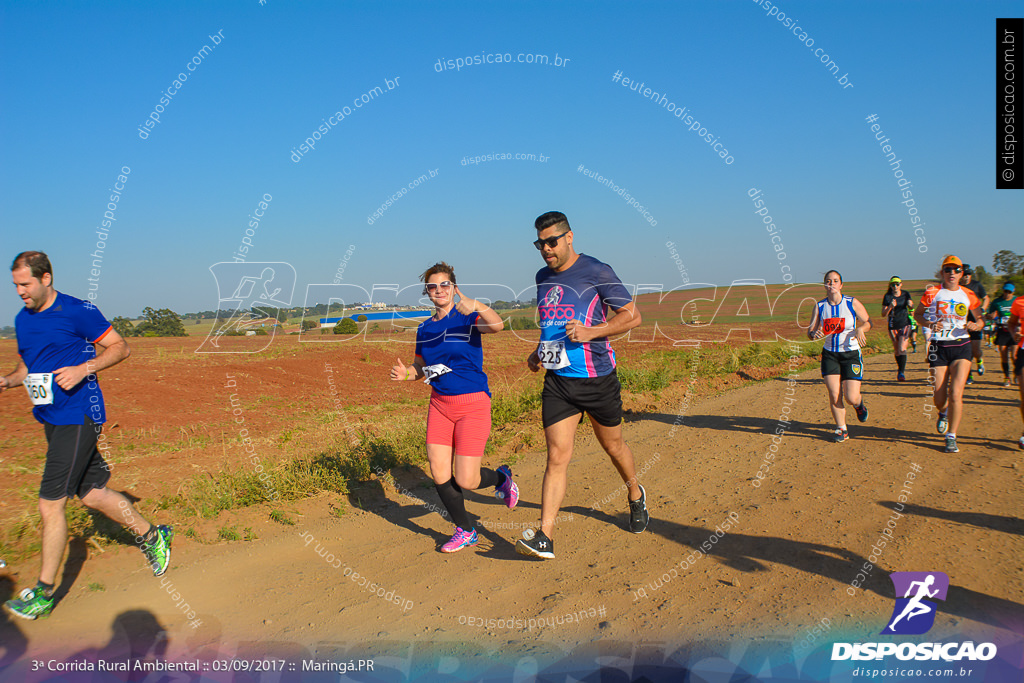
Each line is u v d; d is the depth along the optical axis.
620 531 4.41
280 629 3.24
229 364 13.02
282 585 3.76
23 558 3.90
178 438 7.12
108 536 4.24
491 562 4.04
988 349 16.88
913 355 15.70
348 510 5.09
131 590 3.68
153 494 5.05
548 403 4.02
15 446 6.57
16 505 4.65
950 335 6.01
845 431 6.70
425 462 6.32
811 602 3.22
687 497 5.05
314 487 5.33
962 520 4.16
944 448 6.09
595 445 7.15
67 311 3.60
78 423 3.52
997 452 5.87
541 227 4.00
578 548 4.16
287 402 9.88
